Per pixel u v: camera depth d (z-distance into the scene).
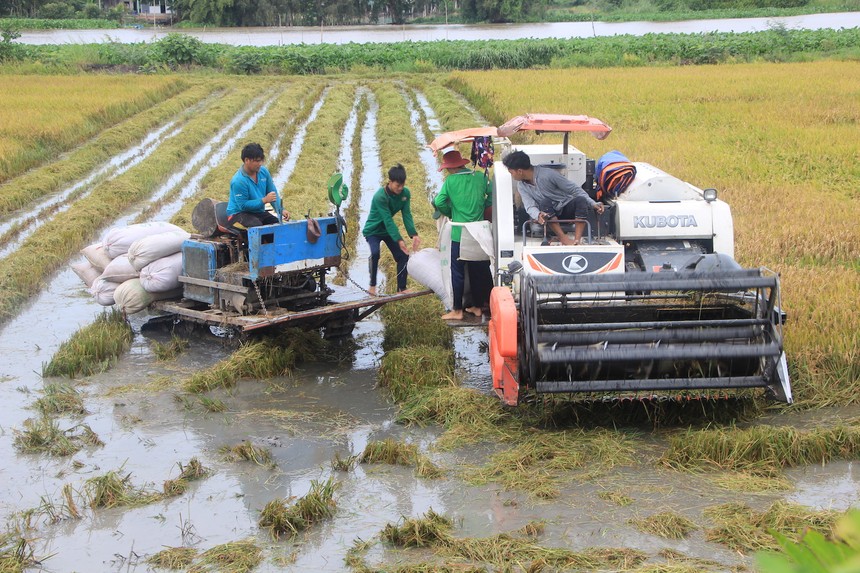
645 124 23.67
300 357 8.84
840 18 78.06
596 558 4.97
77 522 5.64
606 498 5.79
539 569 4.86
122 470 6.38
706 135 21.45
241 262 8.97
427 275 9.22
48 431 6.89
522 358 6.87
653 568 4.77
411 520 5.35
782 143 20.33
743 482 5.97
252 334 8.98
